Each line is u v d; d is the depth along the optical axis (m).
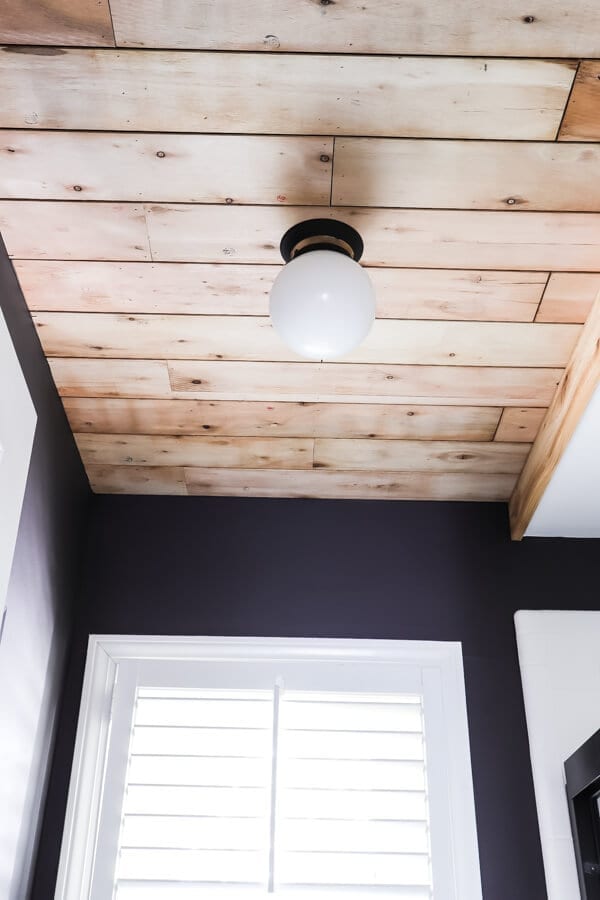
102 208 1.50
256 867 1.86
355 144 1.38
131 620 2.13
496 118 1.34
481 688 2.05
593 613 2.11
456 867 1.87
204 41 1.25
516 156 1.40
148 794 1.95
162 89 1.31
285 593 2.17
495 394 1.93
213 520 2.28
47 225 1.54
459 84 1.29
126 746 2.01
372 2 1.20
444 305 1.68
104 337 1.79
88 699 2.02
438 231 1.53
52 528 1.93
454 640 2.12
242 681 2.09
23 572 1.73
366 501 2.29
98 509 2.29
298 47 1.25
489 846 1.88
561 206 1.48
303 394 1.94
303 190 1.46
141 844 1.89
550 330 1.74
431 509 2.29
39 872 1.84
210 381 1.91
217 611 2.15
